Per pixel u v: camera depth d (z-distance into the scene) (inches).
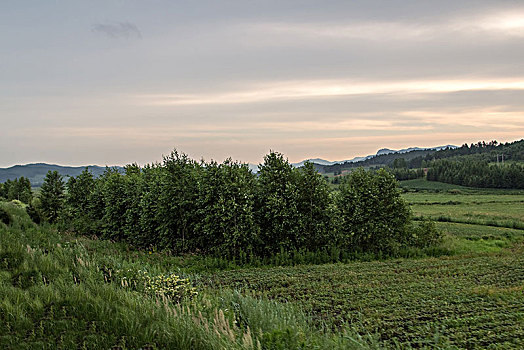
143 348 264.2
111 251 829.8
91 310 316.2
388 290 607.2
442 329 428.1
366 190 1059.3
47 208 1402.6
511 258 907.4
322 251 954.1
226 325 292.4
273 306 427.8
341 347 298.4
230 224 913.5
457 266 808.3
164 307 333.4
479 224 1796.3
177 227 973.2
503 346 379.6
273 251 921.5
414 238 1117.1
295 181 976.9
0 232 576.7
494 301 535.5
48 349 253.6
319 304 534.9
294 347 266.2
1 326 272.1
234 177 956.0
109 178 1195.3
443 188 4606.3
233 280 689.6
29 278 385.1
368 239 1033.5
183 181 973.2
